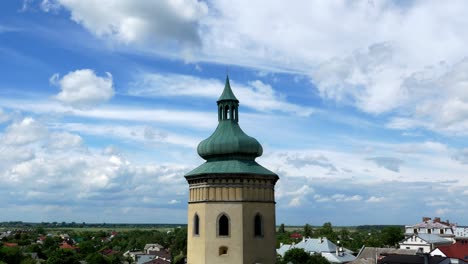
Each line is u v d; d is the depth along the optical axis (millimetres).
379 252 180250
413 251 173750
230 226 53875
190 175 57188
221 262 53250
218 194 54812
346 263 172625
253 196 55406
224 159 57750
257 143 58625
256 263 53750
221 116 60312
